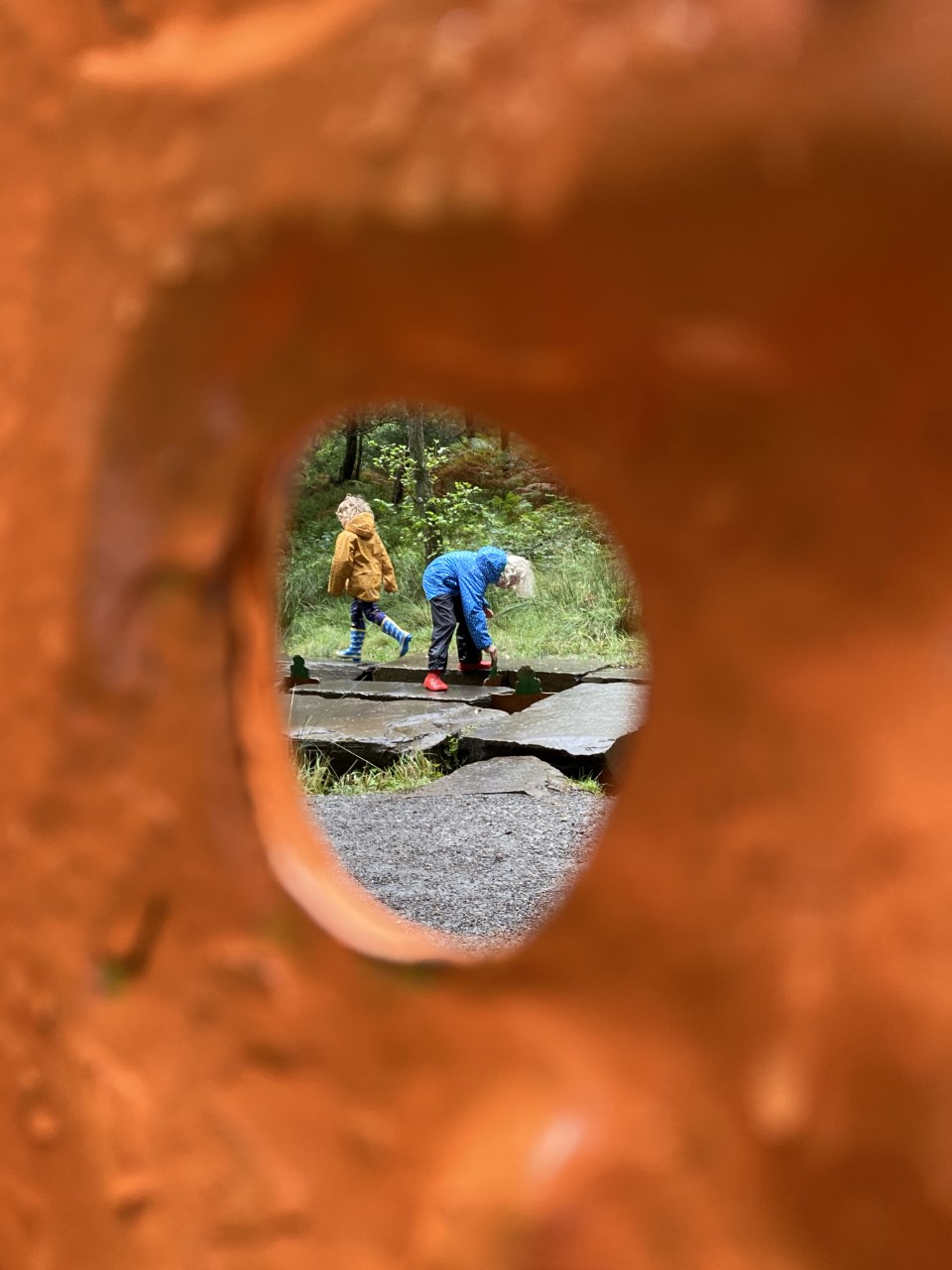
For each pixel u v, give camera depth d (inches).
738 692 20.8
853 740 19.9
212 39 24.9
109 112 26.1
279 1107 26.3
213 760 26.8
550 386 21.5
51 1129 29.5
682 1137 21.5
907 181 17.2
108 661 27.5
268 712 28.5
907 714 19.6
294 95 22.6
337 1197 25.5
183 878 27.3
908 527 19.4
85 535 27.1
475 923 149.9
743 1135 20.7
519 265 20.2
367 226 21.5
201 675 26.7
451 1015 24.4
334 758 262.1
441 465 547.8
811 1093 19.9
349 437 613.0
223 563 26.4
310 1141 25.9
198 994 27.2
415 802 214.2
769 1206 20.4
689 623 21.2
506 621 413.7
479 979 24.1
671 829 21.6
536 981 23.4
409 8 21.2
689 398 20.3
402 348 22.8
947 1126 18.8
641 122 18.6
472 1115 23.9
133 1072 27.9
